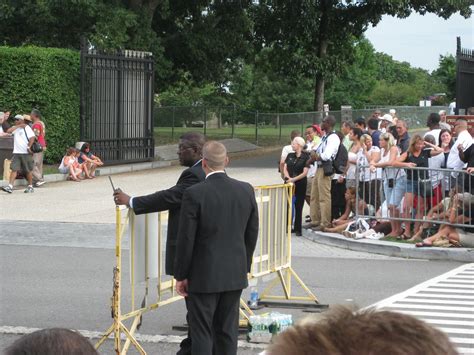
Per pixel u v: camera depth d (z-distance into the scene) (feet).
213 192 27.71
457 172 58.08
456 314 40.40
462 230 58.59
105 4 125.18
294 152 65.62
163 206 29.53
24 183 94.89
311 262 55.57
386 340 5.73
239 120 163.53
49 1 123.44
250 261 28.89
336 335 5.78
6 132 98.43
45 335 9.09
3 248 59.00
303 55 169.58
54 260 54.70
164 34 151.74
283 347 5.82
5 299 43.34
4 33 139.13
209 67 155.12
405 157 61.00
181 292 28.02
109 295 44.55
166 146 137.18
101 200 83.71
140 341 35.06
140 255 31.81
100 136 112.16
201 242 27.68
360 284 48.32
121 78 114.52
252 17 162.50
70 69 110.93
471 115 84.89
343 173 64.18
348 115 171.01
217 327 28.58
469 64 98.37
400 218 60.64
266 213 39.14
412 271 52.90
